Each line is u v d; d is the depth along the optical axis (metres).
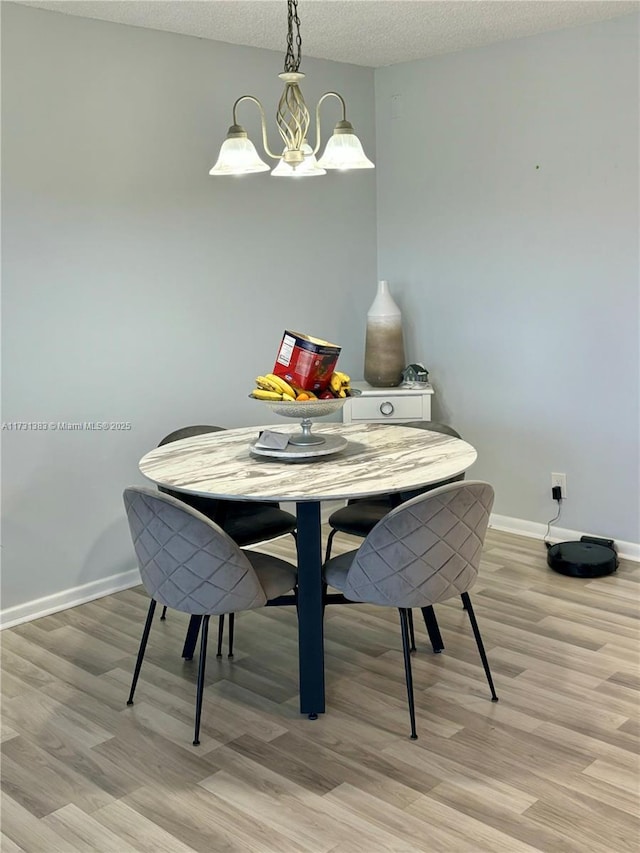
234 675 3.06
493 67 4.24
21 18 3.29
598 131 3.92
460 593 2.70
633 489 4.05
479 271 4.48
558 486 4.30
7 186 3.31
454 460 2.88
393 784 2.39
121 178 3.69
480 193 4.41
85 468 3.70
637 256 3.88
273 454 2.92
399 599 2.58
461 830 2.19
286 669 3.10
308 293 4.59
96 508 3.76
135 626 3.49
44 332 3.49
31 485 3.53
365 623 3.46
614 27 3.80
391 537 2.51
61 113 3.45
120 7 3.38
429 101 4.55
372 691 2.91
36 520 3.55
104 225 3.65
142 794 2.38
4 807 2.34
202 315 4.08
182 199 3.93
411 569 2.54
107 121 3.61
